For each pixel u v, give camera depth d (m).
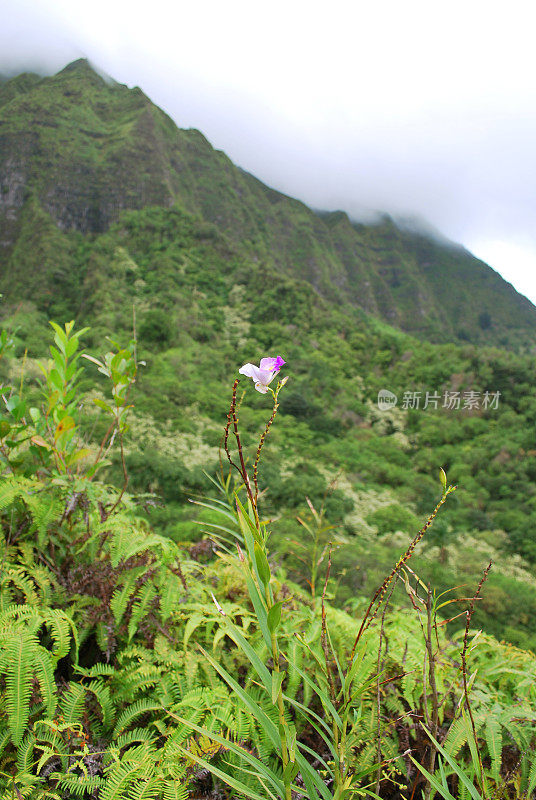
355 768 0.90
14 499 1.43
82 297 95.88
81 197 132.12
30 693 1.01
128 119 163.12
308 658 1.28
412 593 0.89
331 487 1.44
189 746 1.00
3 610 1.20
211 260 117.31
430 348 76.94
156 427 48.84
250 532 0.72
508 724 1.18
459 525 38.81
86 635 1.26
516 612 20.38
